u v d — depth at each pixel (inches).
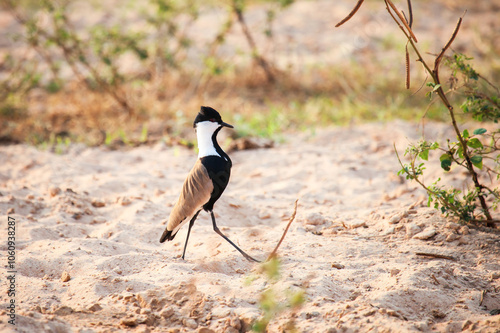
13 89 889.5
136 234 445.7
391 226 443.2
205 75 948.6
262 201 532.1
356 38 1184.8
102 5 1309.1
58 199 513.7
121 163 673.0
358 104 877.8
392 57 1089.4
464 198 417.7
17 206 494.3
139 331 290.7
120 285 346.6
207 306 317.1
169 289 331.3
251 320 299.6
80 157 694.5
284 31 1221.7
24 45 1146.0
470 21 1258.6
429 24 1244.5
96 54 854.5
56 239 437.1
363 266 373.7
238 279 355.6
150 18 940.0
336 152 671.8
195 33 1196.5
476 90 420.8
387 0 355.9
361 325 288.4
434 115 802.2
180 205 380.5
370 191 549.0
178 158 676.7
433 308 315.0
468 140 402.3
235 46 1136.8
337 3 1360.7
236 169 636.7
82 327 291.9
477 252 390.0
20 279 354.6
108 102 898.7
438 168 577.9
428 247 401.7
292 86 987.3
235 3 932.6
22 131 799.7
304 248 406.6
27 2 1203.9
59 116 861.8
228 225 475.5
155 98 922.7
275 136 752.3
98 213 504.4
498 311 308.8
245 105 914.7
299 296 288.0
